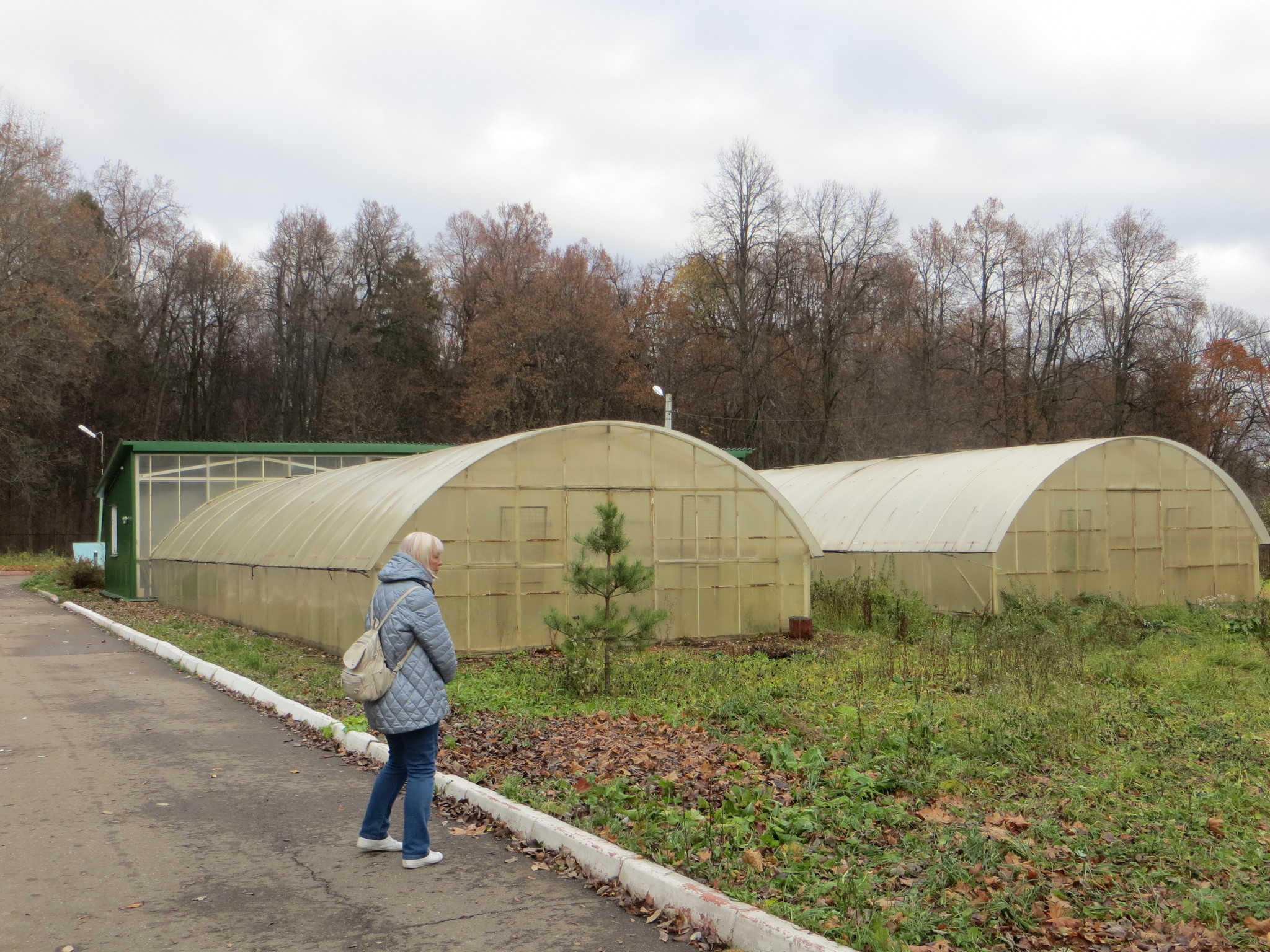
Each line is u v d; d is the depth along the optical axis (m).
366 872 6.04
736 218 47.19
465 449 18.67
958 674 13.54
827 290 48.56
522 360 50.22
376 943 4.99
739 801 7.00
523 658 15.74
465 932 5.14
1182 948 4.83
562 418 51.19
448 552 16.36
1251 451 53.44
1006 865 5.93
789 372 49.69
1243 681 13.32
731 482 18.77
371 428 59.50
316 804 7.52
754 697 11.69
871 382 49.47
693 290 51.78
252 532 22.50
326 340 60.56
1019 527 22.48
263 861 6.23
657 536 18.11
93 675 14.38
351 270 62.81
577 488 17.45
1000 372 50.78
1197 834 6.80
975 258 51.50
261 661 14.83
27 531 59.44
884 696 12.01
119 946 4.94
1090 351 49.34
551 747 9.16
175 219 62.50
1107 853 6.28
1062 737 9.44
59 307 45.19
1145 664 14.66
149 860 6.25
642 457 18.03
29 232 43.41
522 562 16.92
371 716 6.10
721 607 18.55
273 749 9.40
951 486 24.30
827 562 25.59
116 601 29.73
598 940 5.05
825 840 6.41
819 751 8.55
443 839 6.71
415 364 62.03
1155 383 48.03
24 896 5.61
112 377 60.12
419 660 6.12
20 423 52.62
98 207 60.09
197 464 31.08
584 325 51.12
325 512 19.50
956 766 8.36
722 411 49.56
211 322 63.84
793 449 49.28
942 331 51.09
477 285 59.31
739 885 5.55
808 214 49.44
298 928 5.18
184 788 7.99
